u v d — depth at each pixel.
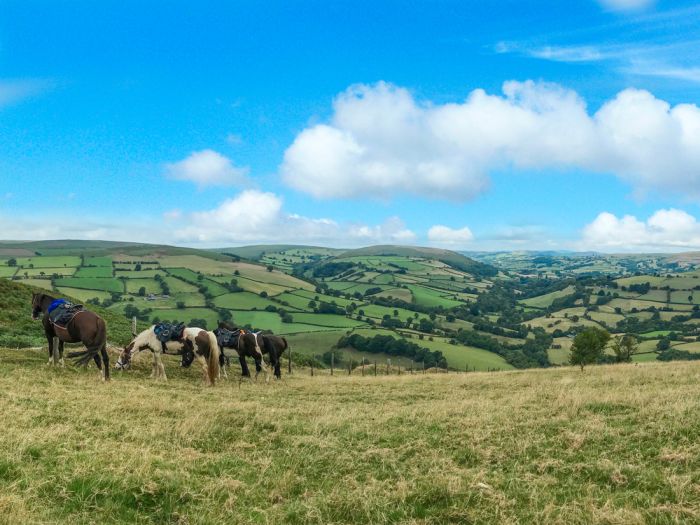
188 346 20.80
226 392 18.06
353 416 13.05
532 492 7.45
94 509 6.57
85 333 17.33
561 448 9.55
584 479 8.10
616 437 9.90
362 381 26.41
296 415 13.33
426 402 17.20
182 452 9.39
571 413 12.40
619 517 6.41
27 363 18.81
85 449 8.65
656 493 7.26
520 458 9.16
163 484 7.41
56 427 9.74
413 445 10.22
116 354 24.08
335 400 17.86
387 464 9.14
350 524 6.78
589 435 10.11
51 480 7.05
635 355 108.75
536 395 16.27
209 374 20.25
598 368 32.81
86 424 10.45
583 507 6.91
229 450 9.94
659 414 11.38
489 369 95.56
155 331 20.80
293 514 6.94
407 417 12.80
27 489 6.61
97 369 20.20
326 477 8.54
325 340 105.38
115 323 36.16
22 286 34.75
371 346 100.31
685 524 6.30
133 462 8.05
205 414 12.23
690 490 7.24
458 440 10.41
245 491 7.70
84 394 13.99
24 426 9.76
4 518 5.82
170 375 22.23
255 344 24.05
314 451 9.95
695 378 21.39
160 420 11.53
